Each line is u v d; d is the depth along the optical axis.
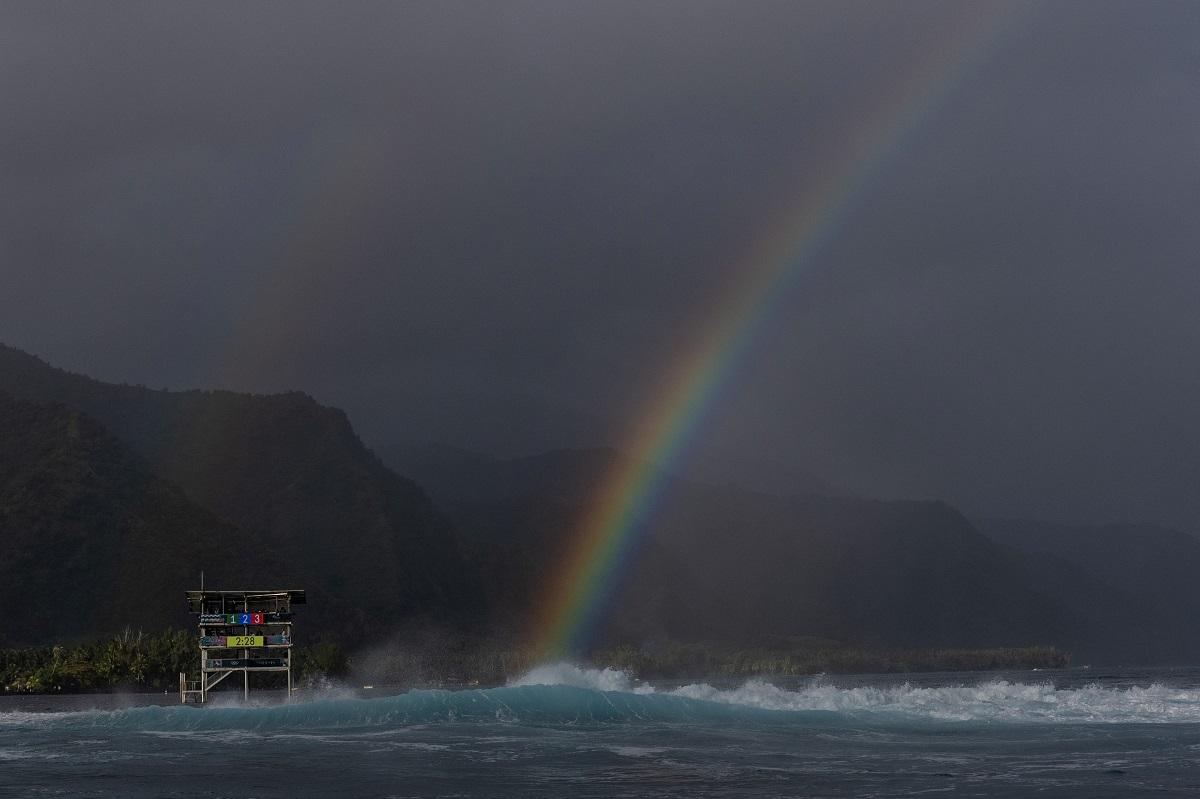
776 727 69.12
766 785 44.44
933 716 74.25
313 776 48.06
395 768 50.53
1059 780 44.88
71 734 71.19
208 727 75.31
